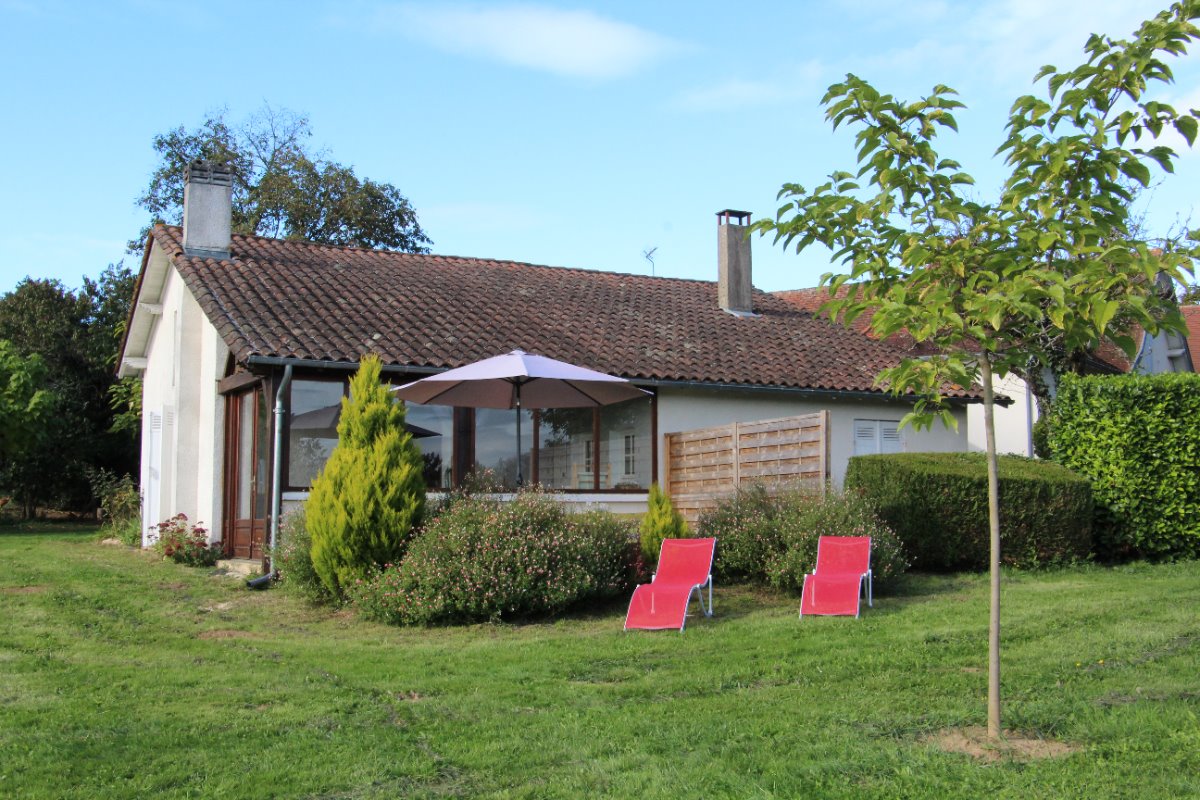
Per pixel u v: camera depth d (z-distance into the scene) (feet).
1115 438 48.44
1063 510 45.96
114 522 74.74
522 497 41.45
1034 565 45.29
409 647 31.81
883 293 21.07
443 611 35.70
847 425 63.41
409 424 52.37
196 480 59.52
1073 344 19.22
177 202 136.05
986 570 45.37
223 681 26.48
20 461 94.22
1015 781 17.80
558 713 23.09
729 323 70.13
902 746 19.89
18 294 110.22
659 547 42.42
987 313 17.67
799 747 20.02
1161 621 30.63
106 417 107.14
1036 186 19.01
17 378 87.66
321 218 130.21
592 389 49.60
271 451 47.03
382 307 57.31
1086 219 19.30
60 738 21.13
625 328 63.87
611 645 31.35
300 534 41.27
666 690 25.18
